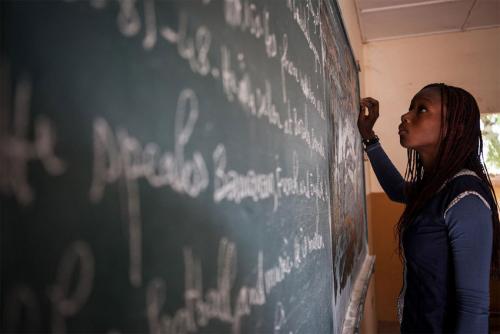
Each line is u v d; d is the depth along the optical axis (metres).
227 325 0.46
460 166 1.07
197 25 0.41
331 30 1.47
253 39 0.58
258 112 0.59
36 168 0.23
